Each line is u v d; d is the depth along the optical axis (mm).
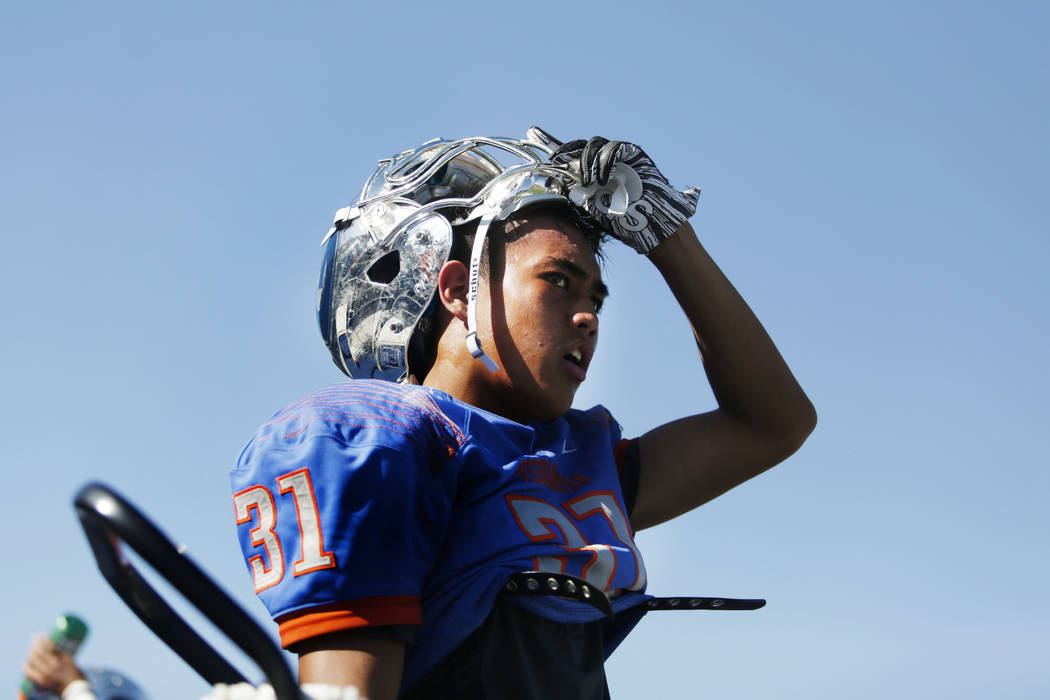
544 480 2781
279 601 2338
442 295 3035
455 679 2521
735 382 3453
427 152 3252
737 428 3480
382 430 2504
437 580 2541
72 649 1600
